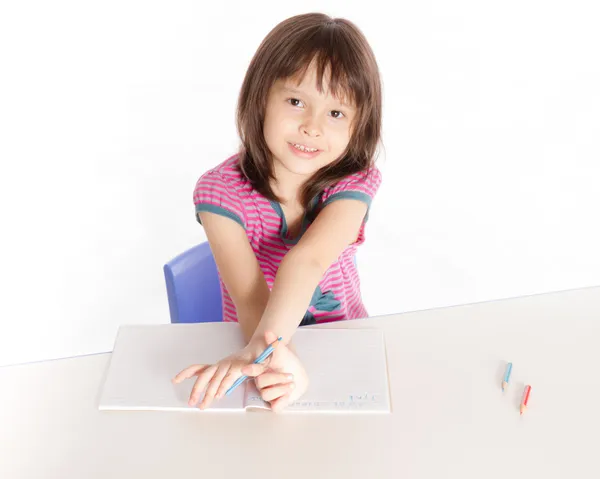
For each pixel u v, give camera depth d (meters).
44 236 2.56
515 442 0.93
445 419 0.96
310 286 1.13
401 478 0.88
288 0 3.33
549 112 3.04
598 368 1.06
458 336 1.12
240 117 1.25
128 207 2.64
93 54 3.18
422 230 2.66
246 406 0.97
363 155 1.28
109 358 1.07
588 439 0.94
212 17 3.31
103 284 2.41
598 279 2.49
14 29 3.27
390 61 3.17
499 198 2.77
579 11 3.44
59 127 2.90
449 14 3.41
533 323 1.15
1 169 2.75
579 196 2.75
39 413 0.97
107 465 0.89
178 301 1.37
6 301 2.36
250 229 1.36
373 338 1.11
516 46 3.25
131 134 2.85
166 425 0.95
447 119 3.02
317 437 0.93
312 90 1.12
